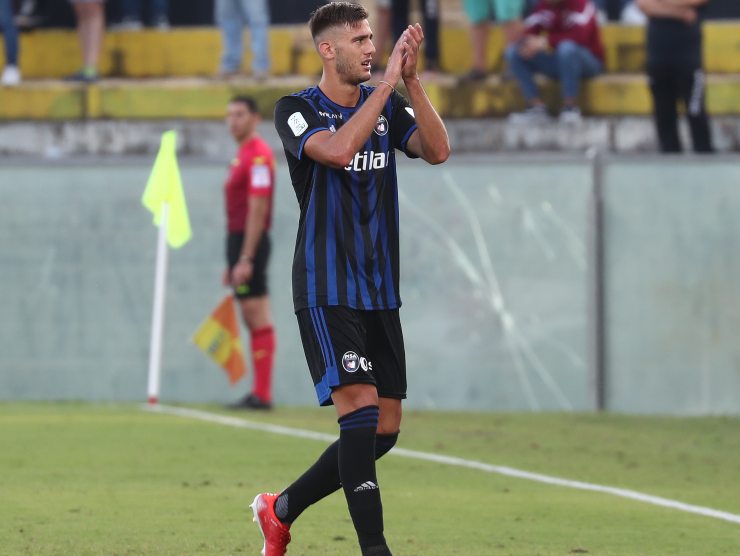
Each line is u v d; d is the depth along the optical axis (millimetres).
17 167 39531
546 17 47281
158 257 37344
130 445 28875
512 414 37094
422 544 18484
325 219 15648
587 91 48500
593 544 18641
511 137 47656
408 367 38562
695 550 18266
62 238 39469
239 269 35438
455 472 25750
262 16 50094
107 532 19172
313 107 15953
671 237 37781
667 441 31344
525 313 38281
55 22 53469
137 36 52656
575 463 27422
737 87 48781
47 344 39500
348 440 15289
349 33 15961
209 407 37344
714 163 37562
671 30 43531
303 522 20312
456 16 52750
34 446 28578
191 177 38938
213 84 49875
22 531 19188
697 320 37719
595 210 38000
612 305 38031
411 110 16484
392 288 15977
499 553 17859
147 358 39312
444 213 38562
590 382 38094
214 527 19656
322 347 15477
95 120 49719
